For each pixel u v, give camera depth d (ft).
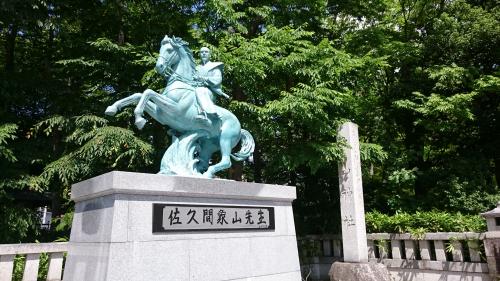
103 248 14.43
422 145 46.62
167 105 18.34
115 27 40.65
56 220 36.47
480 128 44.52
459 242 29.37
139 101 17.47
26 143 35.35
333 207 42.39
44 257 25.11
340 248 38.34
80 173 35.32
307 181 44.88
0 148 30.50
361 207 31.55
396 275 32.60
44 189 36.60
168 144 38.50
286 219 20.88
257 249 18.85
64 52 38.58
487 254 27.20
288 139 36.47
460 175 40.88
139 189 15.19
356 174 32.07
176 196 16.48
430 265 30.66
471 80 39.11
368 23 46.14
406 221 32.65
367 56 35.78
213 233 17.28
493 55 41.42
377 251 34.71
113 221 14.43
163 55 18.98
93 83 38.45
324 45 33.60
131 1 39.58
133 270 14.44
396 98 44.60
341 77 36.65
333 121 34.42
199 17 34.68
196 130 19.66
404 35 47.44
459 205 37.58
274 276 19.25
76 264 15.94
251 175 47.37
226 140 20.38
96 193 15.55
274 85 37.22
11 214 32.09
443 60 43.60
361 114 41.34
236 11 38.22
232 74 32.53
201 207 17.17
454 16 43.83
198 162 20.29
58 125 35.63
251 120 32.50
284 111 31.19
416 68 44.47
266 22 36.83
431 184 42.75
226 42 32.68
